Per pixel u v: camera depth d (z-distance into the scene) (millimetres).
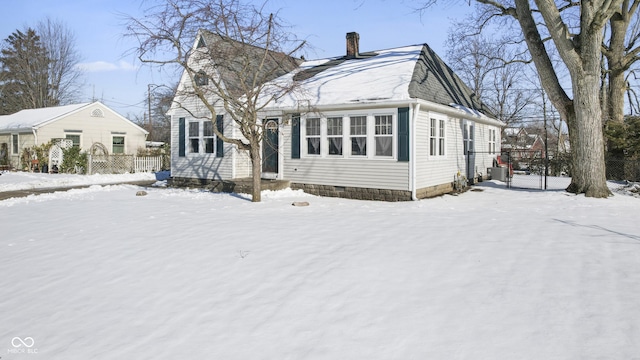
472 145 18828
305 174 15242
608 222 9016
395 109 13234
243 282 5434
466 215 10023
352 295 4895
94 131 29594
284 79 18000
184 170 18219
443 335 3924
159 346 3947
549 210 10922
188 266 6148
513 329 4008
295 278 5484
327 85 15836
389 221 9188
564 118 14680
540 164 23438
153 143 38875
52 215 10727
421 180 13727
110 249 7211
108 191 16266
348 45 19219
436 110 14703
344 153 14312
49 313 4809
